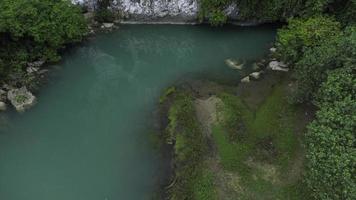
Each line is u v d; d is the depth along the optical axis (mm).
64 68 26109
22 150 20125
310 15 25844
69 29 25672
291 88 22734
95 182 18250
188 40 28984
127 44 28766
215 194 16766
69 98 23766
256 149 18891
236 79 24594
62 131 21312
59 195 17656
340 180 13625
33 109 22719
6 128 21344
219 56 27109
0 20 22359
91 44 28484
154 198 17156
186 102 22031
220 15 28734
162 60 27234
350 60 17375
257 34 29125
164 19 30297
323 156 14484
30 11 23516
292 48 23531
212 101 22234
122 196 17453
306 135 16391
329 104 16500
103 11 30047
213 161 18359
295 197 16422
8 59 24125
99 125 21688
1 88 23297
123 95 24016
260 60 26266
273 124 20172
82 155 19766
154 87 24562
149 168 18703
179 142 19359
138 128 21250
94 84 25000
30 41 24906
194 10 29469
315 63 19188
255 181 17359
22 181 18422
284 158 18312
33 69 25141
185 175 17609
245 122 20500
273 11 28656
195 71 25797
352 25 23094
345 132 14805
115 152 19812
